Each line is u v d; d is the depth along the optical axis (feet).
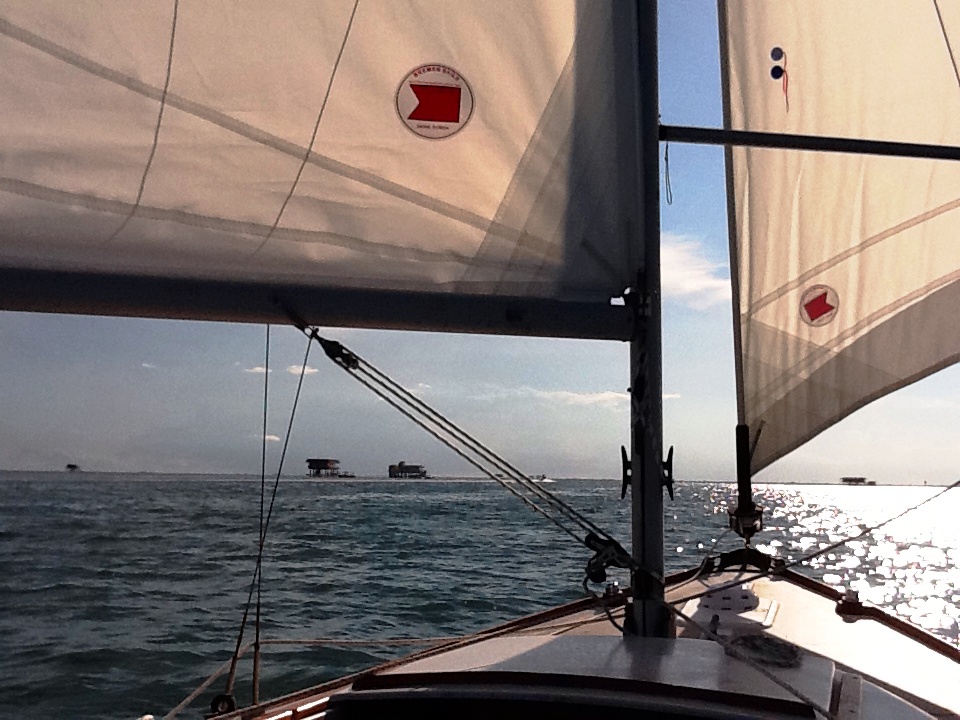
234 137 7.51
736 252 11.78
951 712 8.93
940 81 11.27
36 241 7.17
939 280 11.19
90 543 69.97
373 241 7.82
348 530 85.35
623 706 6.23
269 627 35.19
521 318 7.79
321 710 8.68
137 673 28.17
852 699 7.10
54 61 7.12
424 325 7.75
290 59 7.54
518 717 6.40
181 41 7.32
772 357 11.59
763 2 11.82
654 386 7.83
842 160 11.39
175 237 7.45
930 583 57.31
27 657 30.32
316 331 7.63
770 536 101.81
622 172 7.98
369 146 7.73
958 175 11.08
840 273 11.43
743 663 7.16
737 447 11.46
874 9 11.41
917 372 11.23
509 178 7.93
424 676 6.84
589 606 13.28
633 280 8.01
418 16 7.64
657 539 7.82
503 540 74.79
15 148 7.09
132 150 7.32
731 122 12.00
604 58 7.92
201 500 153.17
